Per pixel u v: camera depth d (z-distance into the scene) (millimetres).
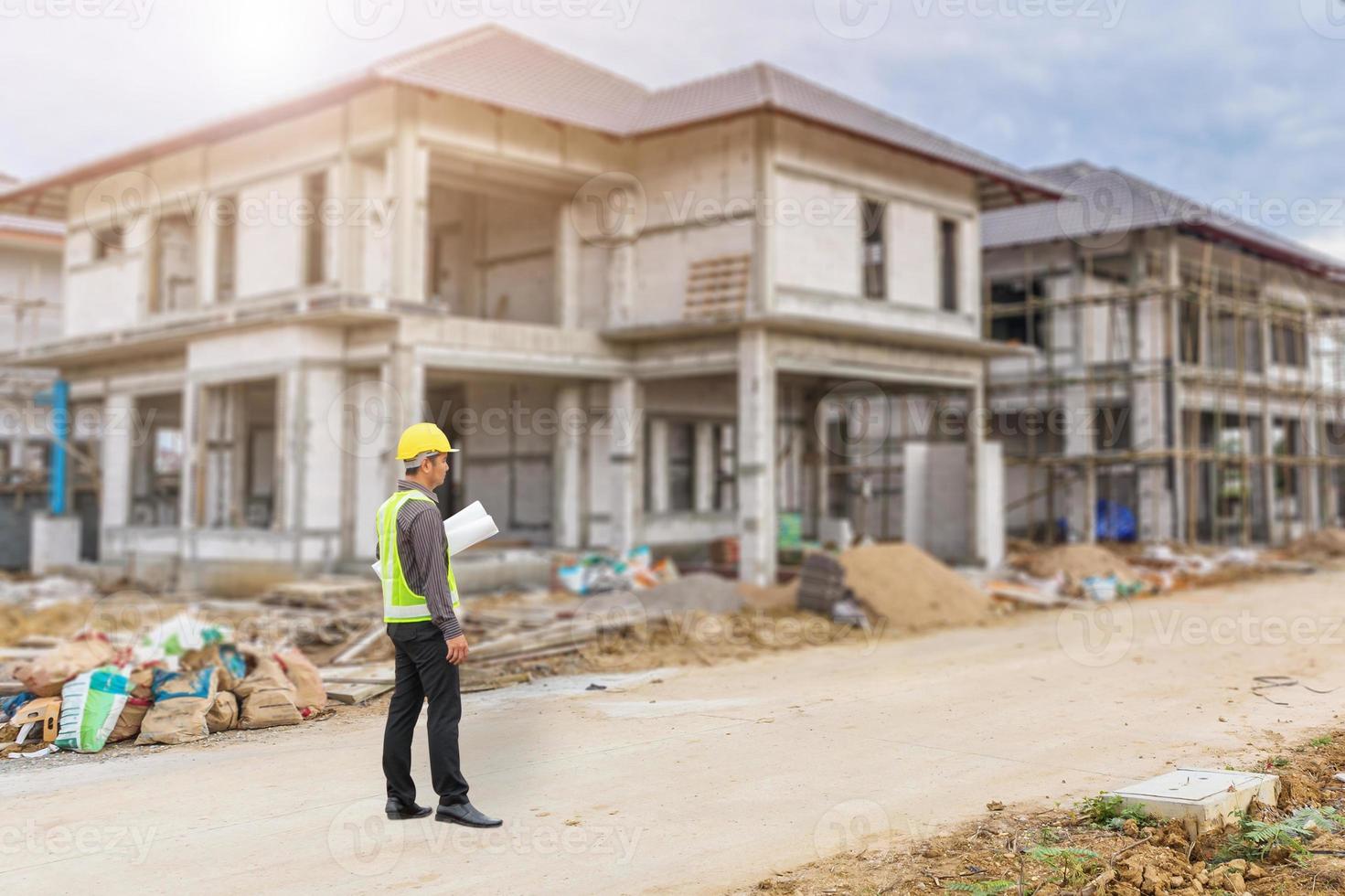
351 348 17047
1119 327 27625
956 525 21609
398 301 16031
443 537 5641
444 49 17422
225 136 18578
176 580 18656
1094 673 10359
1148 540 24969
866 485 25625
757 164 17297
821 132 18172
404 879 4914
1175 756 7062
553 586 17281
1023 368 28312
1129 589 17359
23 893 4762
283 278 17688
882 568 15086
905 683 9953
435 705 5664
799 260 17703
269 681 8656
